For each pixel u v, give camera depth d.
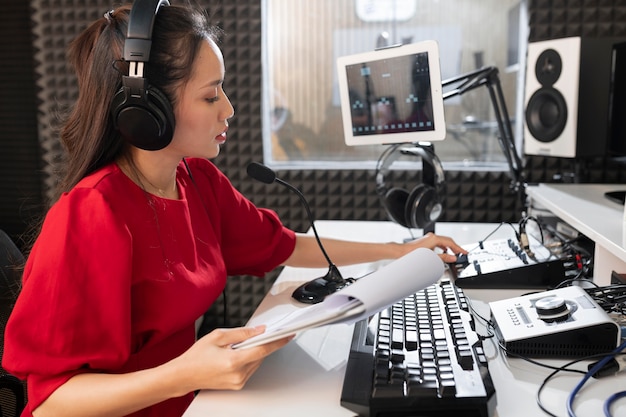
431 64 1.57
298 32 2.54
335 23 2.52
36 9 2.55
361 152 2.60
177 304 0.97
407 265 0.83
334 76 2.55
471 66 2.47
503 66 2.44
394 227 1.87
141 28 0.88
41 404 0.83
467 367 0.79
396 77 1.63
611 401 0.75
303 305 1.17
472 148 2.51
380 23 2.50
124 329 0.87
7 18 2.60
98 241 0.87
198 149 1.00
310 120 2.60
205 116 0.97
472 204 2.45
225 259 1.31
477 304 1.15
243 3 2.46
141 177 1.02
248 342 0.76
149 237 0.96
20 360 0.83
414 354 0.83
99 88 0.95
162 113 0.90
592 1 2.27
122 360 0.87
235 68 2.50
